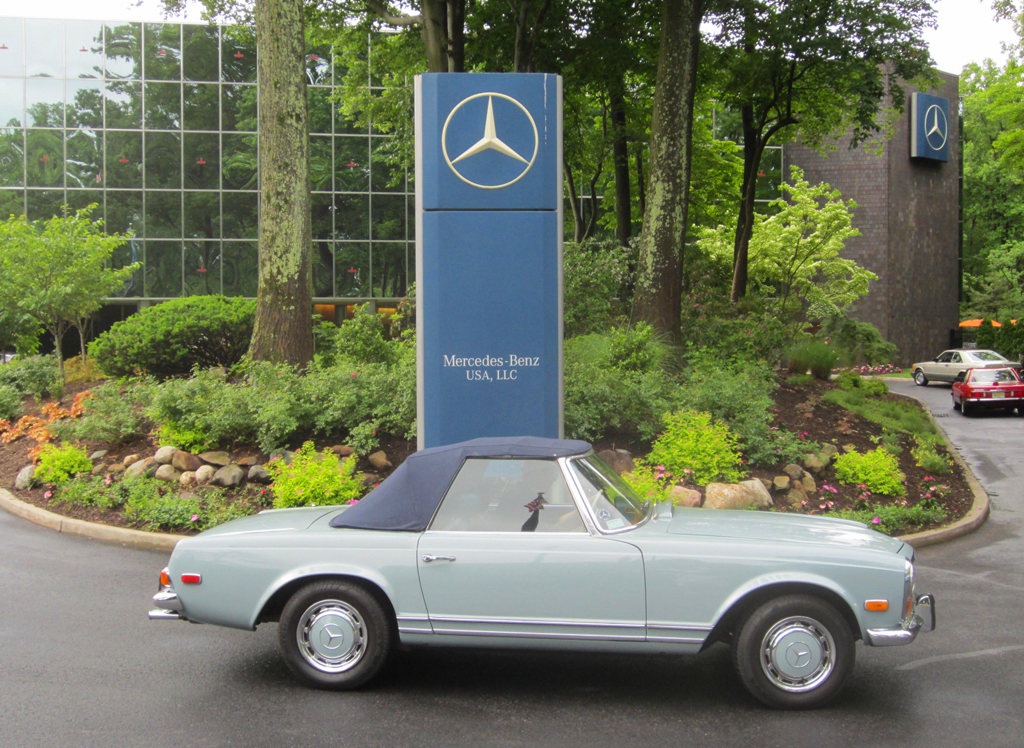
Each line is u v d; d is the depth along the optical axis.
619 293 17.58
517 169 8.53
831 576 4.42
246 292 30.41
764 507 9.27
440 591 4.62
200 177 30.20
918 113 38.84
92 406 11.41
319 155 30.98
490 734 4.18
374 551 4.70
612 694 4.75
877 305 38.78
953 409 24.86
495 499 4.78
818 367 18.97
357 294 31.28
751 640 4.45
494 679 5.01
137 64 29.91
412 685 4.89
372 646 4.70
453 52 16.33
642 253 14.46
